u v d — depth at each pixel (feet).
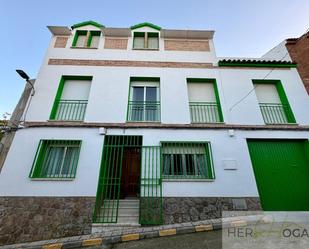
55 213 17.29
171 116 22.63
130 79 25.27
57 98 23.27
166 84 24.66
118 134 21.15
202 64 26.53
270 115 23.90
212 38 29.09
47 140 20.17
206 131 21.62
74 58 26.04
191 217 17.76
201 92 25.38
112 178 19.77
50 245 14.82
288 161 20.84
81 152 19.90
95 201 17.92
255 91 25.38
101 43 27.91
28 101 22.36
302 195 19.45
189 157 20.92
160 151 20.43
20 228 16.56
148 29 29.84
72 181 18.57
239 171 19.67
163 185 19.01
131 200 20.81
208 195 18.62
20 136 20.21
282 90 24.86
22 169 18.71
